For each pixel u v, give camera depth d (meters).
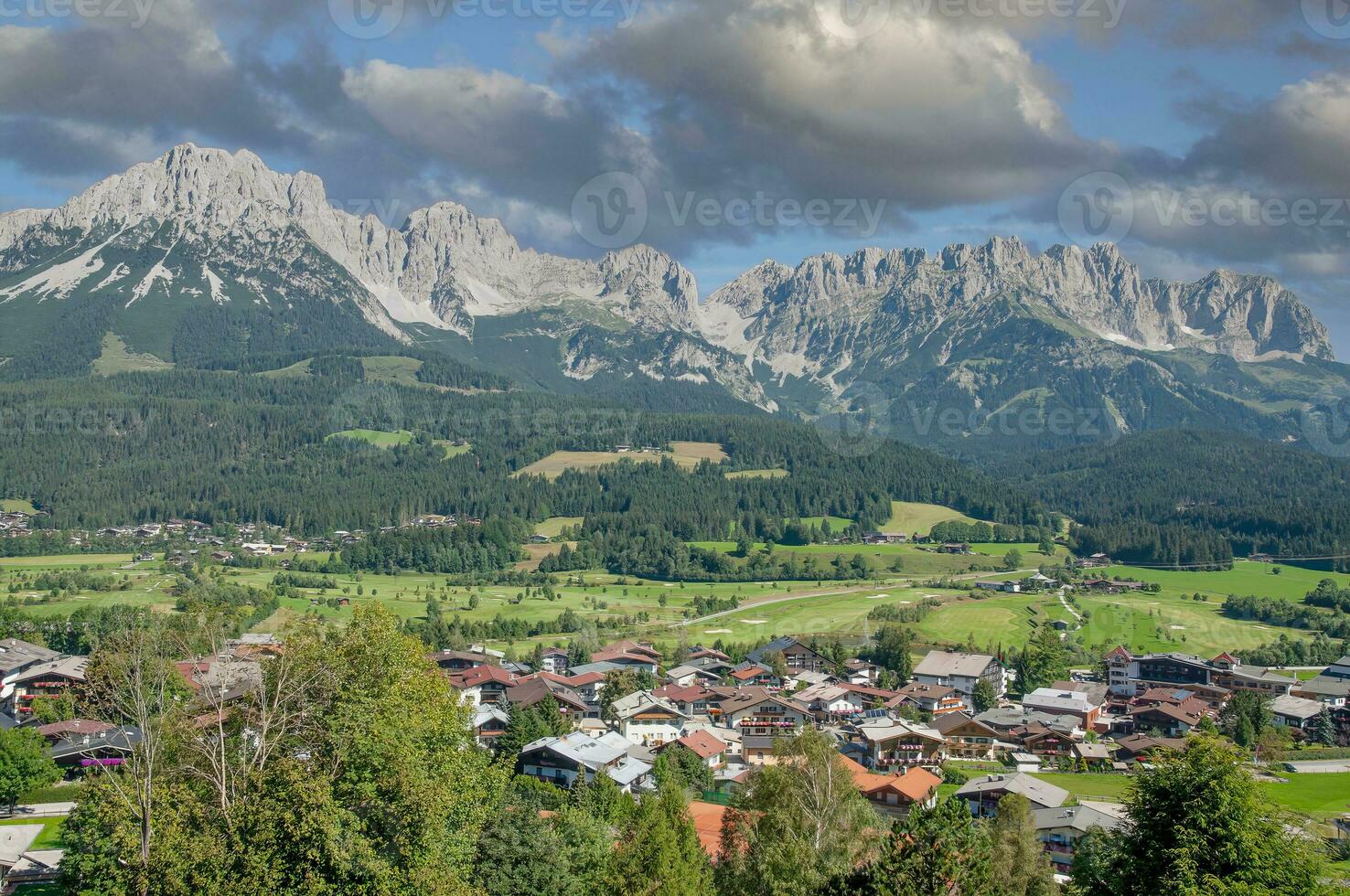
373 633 69.69
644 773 121.00
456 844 64.81
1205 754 49.75
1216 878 46.62
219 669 70.69
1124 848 51.12
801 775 70.06
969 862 52.94
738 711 166.62
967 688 196.62
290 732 65.75
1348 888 48.38
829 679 195.88
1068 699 180.75
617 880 68.19
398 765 60.06
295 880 55.44
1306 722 175.12
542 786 102.88
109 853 60.72
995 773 140.88
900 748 146.12
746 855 68.75
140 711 63.16
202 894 54.38
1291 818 49.47
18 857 88.00
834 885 56.41
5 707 146.00
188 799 58.00
